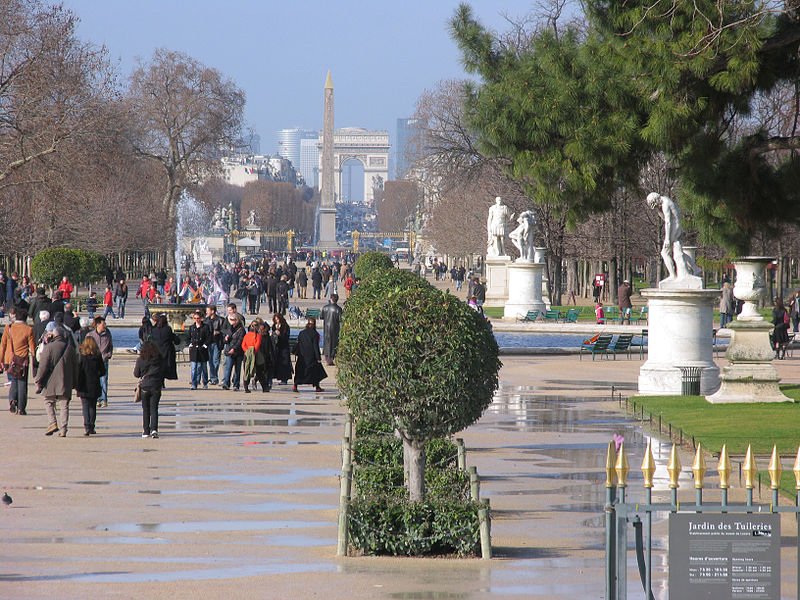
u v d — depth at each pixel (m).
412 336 25.42
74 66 116.31
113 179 169.12
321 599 20.36
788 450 39.06
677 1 40.56
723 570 16.34
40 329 69.38
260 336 64.19
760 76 42.09
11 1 112.06
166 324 61.38
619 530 17.16
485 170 148.12
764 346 53.25
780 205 46.69
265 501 31.64
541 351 89.81
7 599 20.25
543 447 42.91
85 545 25.59
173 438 45.22
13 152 113.38
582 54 43.19
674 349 60.34
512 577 22.44
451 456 32.75
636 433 46.47
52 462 38.75
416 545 24.59
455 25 46.72
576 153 41.97
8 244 143.38
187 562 23.80
